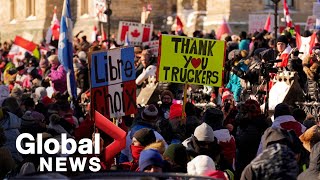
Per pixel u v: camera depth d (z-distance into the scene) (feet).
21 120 90.58
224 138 80.89
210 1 228.63
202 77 88.89
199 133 73.36
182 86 118.21
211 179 54.49
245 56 125.18
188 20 247.70
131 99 85.05
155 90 115.24
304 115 89.45
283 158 55.93
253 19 189.47
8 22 321.73
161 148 73.36
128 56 84.99
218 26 224.12
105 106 84.84
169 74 88.58
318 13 138.82
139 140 75.87
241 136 84.84
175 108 89.56
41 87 132.77
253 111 84.99
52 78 137.80
